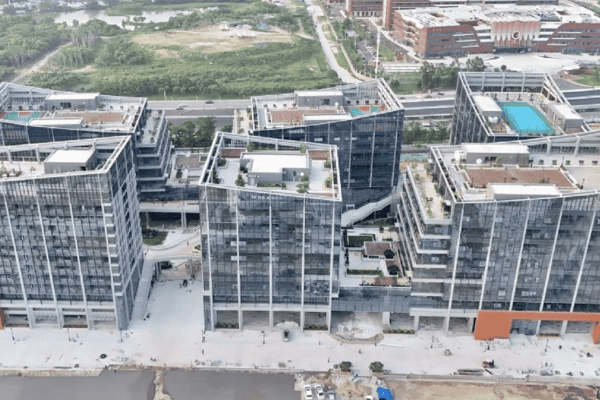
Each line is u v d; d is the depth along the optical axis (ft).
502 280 644.69
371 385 622.54
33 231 626.23
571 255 626.64
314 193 637.71
